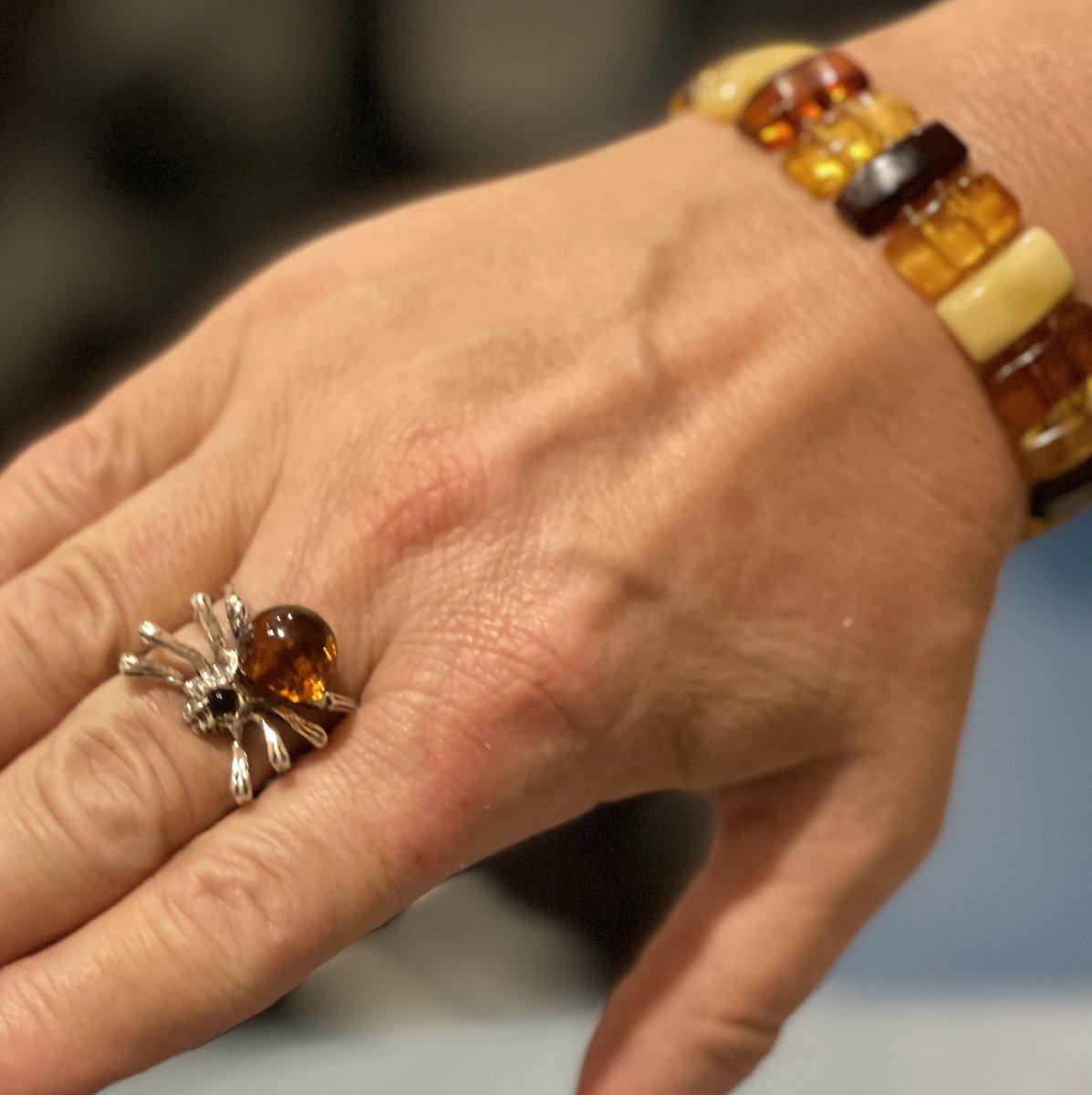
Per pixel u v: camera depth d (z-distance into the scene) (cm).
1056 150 36
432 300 36
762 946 35
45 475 37
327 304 37
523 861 47
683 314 35
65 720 34
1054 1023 43
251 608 34
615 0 62
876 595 35
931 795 36
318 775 33
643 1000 36
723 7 60
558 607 34
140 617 35
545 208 37
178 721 34
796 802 36
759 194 36
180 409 37
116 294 55
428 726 33
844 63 37
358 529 34
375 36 59
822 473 35
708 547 34
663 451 35
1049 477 36
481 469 34
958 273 35
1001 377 35
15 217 55
